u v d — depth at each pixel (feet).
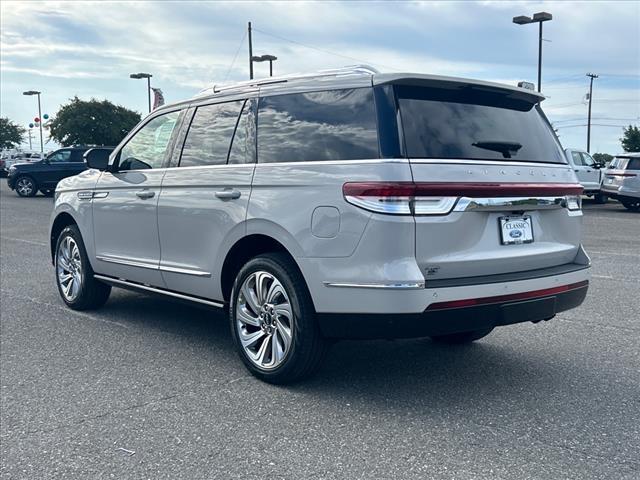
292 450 11.79
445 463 11.25
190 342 18.72
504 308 13.67
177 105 18.62
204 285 16.84
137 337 19.24
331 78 14.61
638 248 39.14
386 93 13.55
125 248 19.62
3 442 12.25
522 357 17.34
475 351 17.87
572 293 15.25
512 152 14.49
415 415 13.35
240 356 15.70
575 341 18.83
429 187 12.82
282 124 15.25
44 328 20.26
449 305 12.94
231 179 15.84
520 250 14.34
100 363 16.83
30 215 59.93
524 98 15.48
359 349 18.02
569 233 15.67
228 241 15.80
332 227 13.39
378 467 11.12
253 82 16.46
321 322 13.82
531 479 10.68
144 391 14.79
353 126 13.76
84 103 150.20
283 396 14.42
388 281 12.63
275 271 14.51
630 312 22.33
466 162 13.47
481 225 13.66
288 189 14.40
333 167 13.64
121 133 152.25
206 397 14.40
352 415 13.37
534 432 12.53
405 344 18.52
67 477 10.91
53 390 14.90
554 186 14.84
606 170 70.64
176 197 17.42
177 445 12.03
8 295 25.23
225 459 11.47
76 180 22.09
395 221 12.64
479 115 14.46
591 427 12.77
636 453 11.63
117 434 12.53
